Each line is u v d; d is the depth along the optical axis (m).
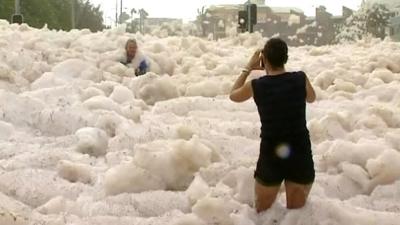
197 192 5.82
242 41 20.45
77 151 7.47
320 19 69.56
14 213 5.16
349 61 14.71
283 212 5.35
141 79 10.52
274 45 5.28
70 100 9.24
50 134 8.26
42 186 6.14
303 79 5.23
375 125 8.27
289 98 5.14
